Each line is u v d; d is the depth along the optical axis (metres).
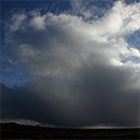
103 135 84.44
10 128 85.62
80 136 82.75
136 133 77.94
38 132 85.06
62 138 78.38
